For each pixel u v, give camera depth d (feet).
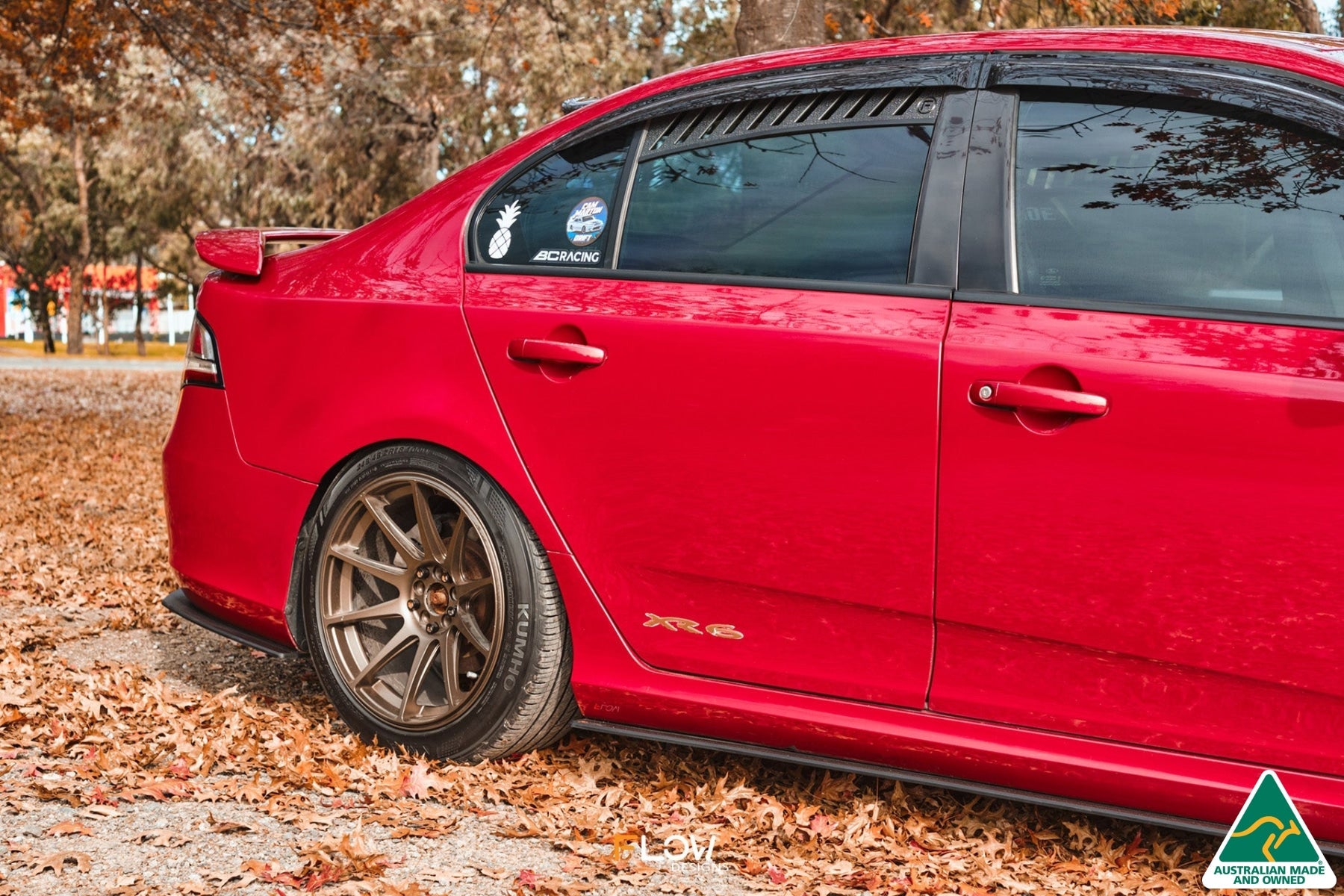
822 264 8.86
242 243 11.69
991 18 29.45
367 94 87.25
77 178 159.84
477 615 10.09
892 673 8.54
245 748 10.31
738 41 25.46
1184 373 7.60
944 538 8.19
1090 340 7.89
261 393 10.98
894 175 8.83
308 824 8.95
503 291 9.93
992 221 8.41
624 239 9.67
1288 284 7.66
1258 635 7.45
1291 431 7.30
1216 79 8.24
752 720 9.04
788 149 9.29
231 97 80.28
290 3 48.37
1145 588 7.68
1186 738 7.80
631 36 66.69
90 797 9.27
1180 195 8.07
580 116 10.35
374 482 10.30
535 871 8.39
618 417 9.23
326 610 10.61
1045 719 8.14
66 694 11.68
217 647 14.35
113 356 182.19
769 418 8.70
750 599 8.93
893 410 8.30
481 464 9.74
